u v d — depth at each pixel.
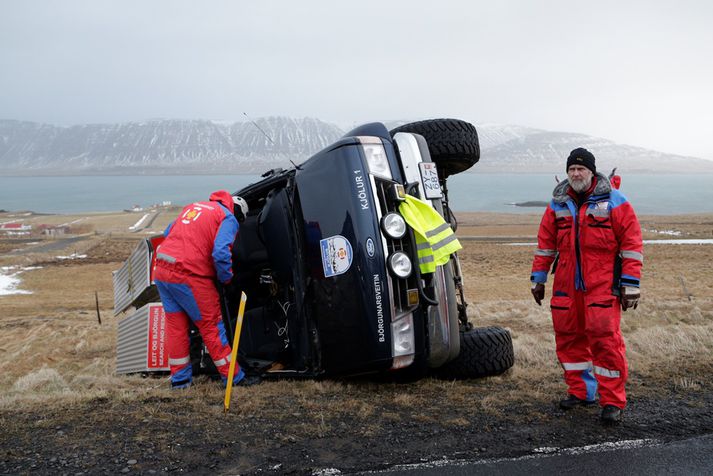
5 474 3.36
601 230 4.38
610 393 4.27
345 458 3.63
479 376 5.67
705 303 12.51
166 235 5.60
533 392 5.07
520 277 37.25
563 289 4.62
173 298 5.42
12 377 8.95
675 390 5.04
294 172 5.75
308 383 5.32
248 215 6.56
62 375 8.26
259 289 6.37
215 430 4.05
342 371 5.18
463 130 6.28
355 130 5.70
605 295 4.34
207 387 5.34
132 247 74.81
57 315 25.02
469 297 27.14
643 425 4.20
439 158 6.18
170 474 3.39
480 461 3.57
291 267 5.64
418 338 5.08
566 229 4.58
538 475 3.38
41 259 62.59
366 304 4.95
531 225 112.25
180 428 4.08
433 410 4.57
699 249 55.25
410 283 5.04
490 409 4.55
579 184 4.45
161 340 7.21
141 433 3.97
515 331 9.69
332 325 5.14
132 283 8.99
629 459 3.60
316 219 5.27
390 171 5.25
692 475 3.38
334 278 5.11
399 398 4.83
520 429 4.14
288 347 5.90
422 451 3.74
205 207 5.43
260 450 3.73
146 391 5.11
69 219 152.25
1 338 17.17
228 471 3.44
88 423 4.16
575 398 4.61
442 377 5.71
